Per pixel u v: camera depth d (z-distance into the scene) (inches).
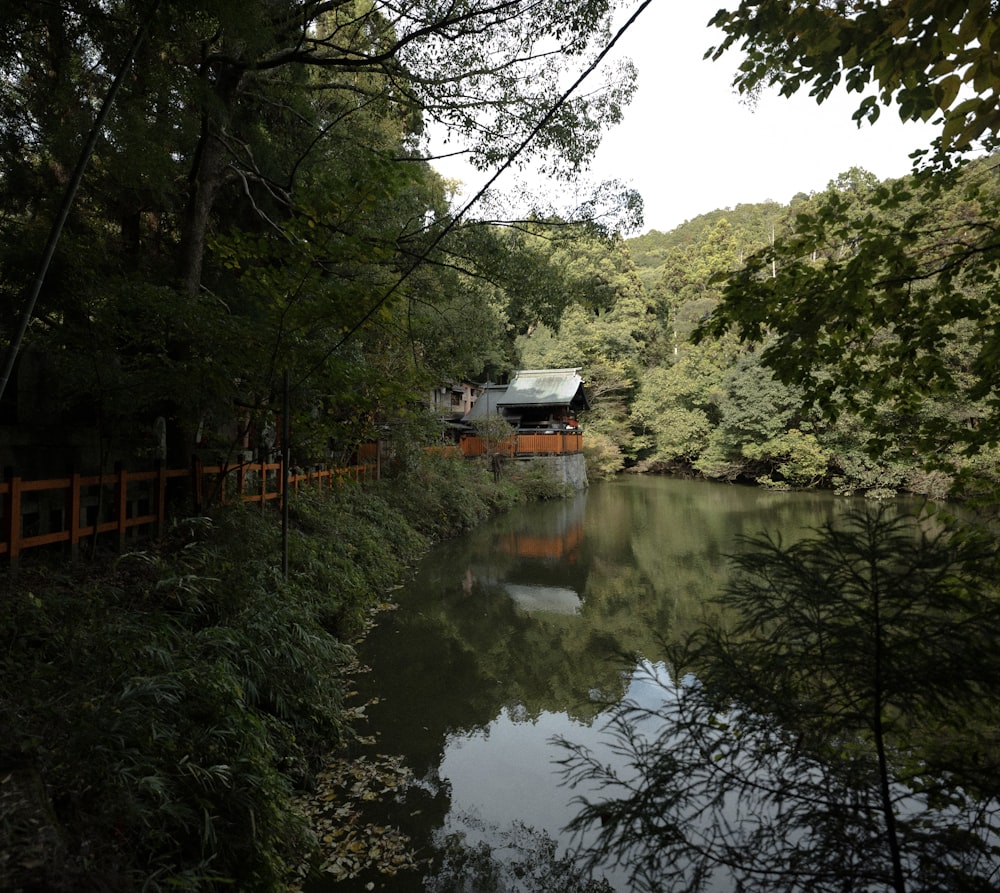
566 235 361.7
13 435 193.2
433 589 386.0
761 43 104.1
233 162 322.0
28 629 132.2
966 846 61.4
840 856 63.0
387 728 202.1
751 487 1107.3
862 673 65.9
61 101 227.6
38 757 91.0
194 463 256.7
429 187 493.0
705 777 72.2
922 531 69.1
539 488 938.1
